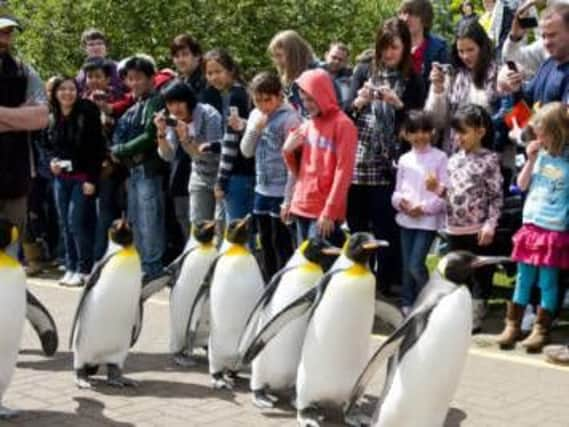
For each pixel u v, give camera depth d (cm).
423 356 495
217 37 1992
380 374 711
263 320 616
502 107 870
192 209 983
